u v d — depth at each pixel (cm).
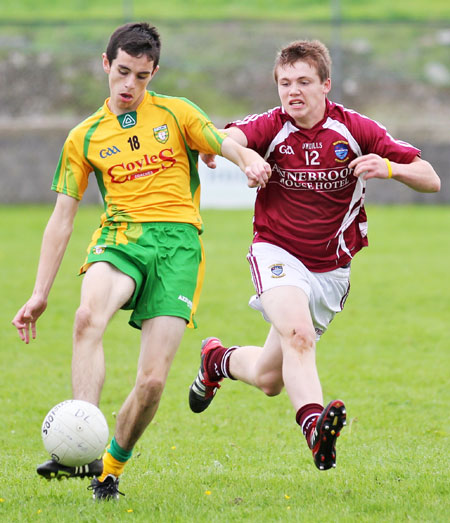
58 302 3756
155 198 1513
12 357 2862
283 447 1916
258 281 1591
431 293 3916
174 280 1473
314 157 1576
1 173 6912
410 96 7938
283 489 1527
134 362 2819
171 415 2214
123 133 1515
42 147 6900
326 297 1656
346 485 1545
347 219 1627
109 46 1491
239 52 7925
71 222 1534
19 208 6744
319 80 1550
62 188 1523
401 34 8369
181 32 7994
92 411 1330
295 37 8100
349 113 1593
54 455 1318
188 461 1775
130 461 1778
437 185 1550
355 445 1909
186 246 1506
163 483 1584
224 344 3002
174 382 2556
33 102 7781
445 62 8188
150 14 8844
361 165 1480
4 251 4959
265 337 3105
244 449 1897
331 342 3053
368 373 2625
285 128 1588
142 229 1499
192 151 1555
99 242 1511
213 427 2089
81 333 1386
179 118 1523
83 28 8262
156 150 1513
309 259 1627
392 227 5966
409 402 2305
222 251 5034
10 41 8125
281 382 1733
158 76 7725
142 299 1491
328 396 2381
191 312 1489
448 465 1686
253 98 7738
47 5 9019
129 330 3353
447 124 7112
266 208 1644
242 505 1410
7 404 2319
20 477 1659
